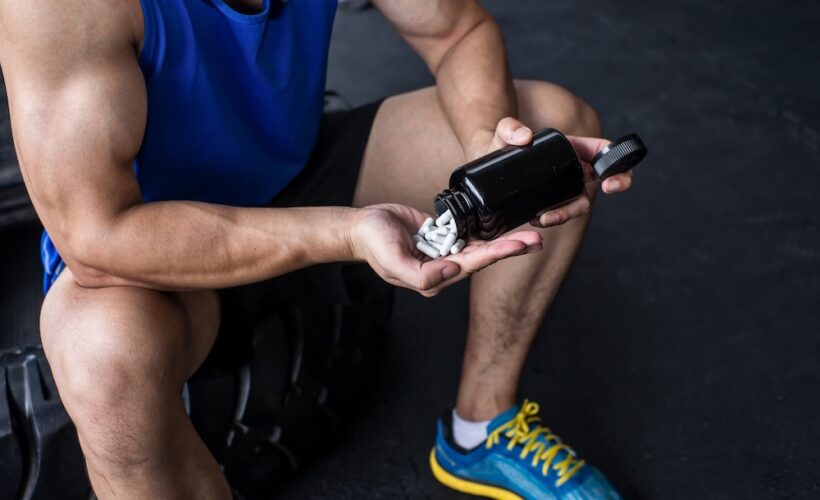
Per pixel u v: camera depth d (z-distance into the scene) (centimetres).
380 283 150
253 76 115
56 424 115
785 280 188
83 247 97
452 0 130
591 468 135
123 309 98
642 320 179
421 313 182
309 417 140
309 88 127
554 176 100
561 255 128
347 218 101
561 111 130
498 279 128
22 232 172
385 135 134
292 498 143
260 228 101
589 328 177
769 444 150
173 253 98
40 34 91
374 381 166
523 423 137
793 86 264
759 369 166
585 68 280
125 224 96
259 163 123
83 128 93
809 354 169
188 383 118
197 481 104
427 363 170
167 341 100
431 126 132
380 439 154
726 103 257
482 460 139
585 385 164
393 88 272
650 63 281
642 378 165
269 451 136
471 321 135
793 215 209
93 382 96
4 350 129
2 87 152
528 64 284
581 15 314
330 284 134
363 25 310
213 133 113
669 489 143
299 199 131
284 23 117
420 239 100
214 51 109
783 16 306
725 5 316
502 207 98
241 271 102
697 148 236
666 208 213
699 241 202
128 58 96
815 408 157
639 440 152
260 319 127
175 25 102
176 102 107
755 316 179
